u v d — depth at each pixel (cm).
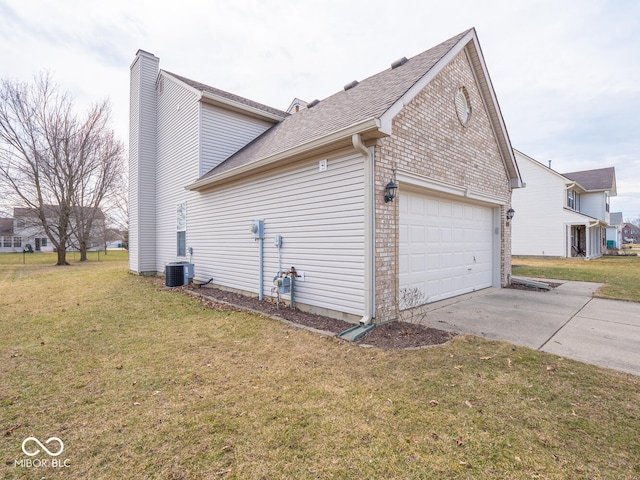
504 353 390
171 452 221
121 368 366
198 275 1005
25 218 2089
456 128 712
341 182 531
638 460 209
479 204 859
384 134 469
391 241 517
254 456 217
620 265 1506
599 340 438
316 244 581
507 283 926
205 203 963
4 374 351
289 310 618
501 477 195
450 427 246
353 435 238
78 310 660
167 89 1201
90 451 223
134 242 1330
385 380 325
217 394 303
